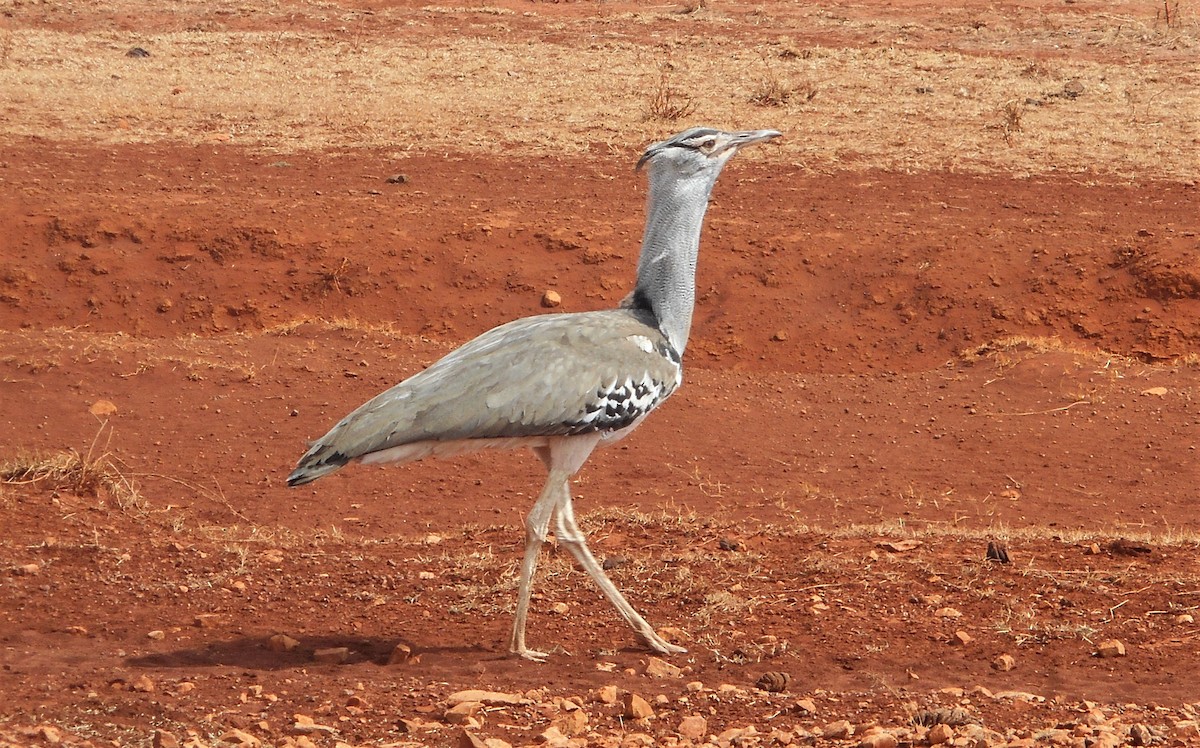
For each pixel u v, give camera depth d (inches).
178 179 745.0
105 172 749.3
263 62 1023.6
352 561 365.7
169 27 1146.0
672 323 299.6
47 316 620.7
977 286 633.6
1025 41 1093.8
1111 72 981.8
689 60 1039.0
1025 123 857.5
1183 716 255.9
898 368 601.0
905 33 1127.6
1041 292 625.9
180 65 1005.8
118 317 624.1
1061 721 251.1
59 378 537.6
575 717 244.5
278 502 447.2
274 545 383.6
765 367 604.4
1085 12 1188.5
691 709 257.0
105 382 539.5
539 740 233.5
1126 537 394.0
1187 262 622.8
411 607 331.9
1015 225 687.1
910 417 544.1
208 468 475.2
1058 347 592.4
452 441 273.7
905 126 858.1
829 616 323.9
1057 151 802.2
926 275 641.6
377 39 1113.4
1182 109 882.1
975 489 475.2
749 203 725.3
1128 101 904.3
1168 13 1157.1
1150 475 485.4
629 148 823.1
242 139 826.8
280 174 760.3
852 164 788.0
